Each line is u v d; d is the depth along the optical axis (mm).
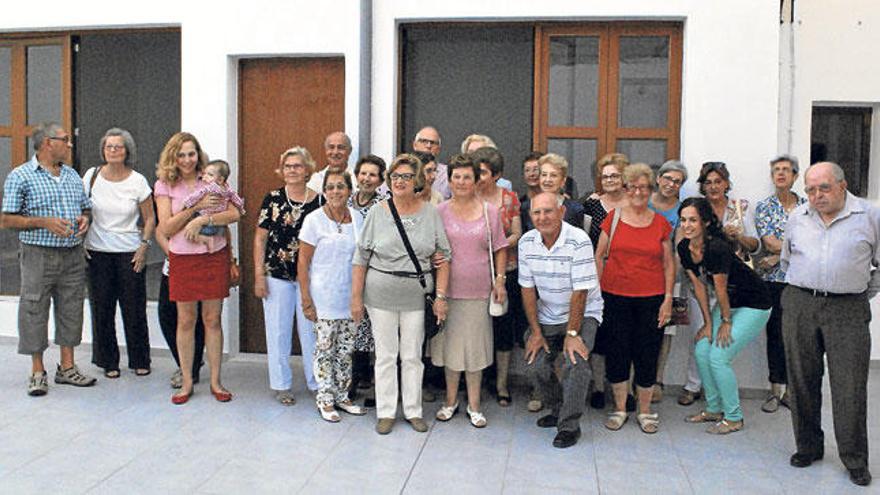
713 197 5738
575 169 6398
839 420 4531
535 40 6344
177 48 7102
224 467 4535
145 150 7410
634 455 4883
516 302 5699
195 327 6012
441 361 5363
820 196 4402
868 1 6531
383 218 5105
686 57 6051
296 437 5039
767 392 6090
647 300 5250
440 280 5145
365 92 6281
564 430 5000
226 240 5734
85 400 5688
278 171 5680
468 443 5012
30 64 7125
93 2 6711
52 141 5773
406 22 6383
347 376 5512
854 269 4445
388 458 4730
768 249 5789
